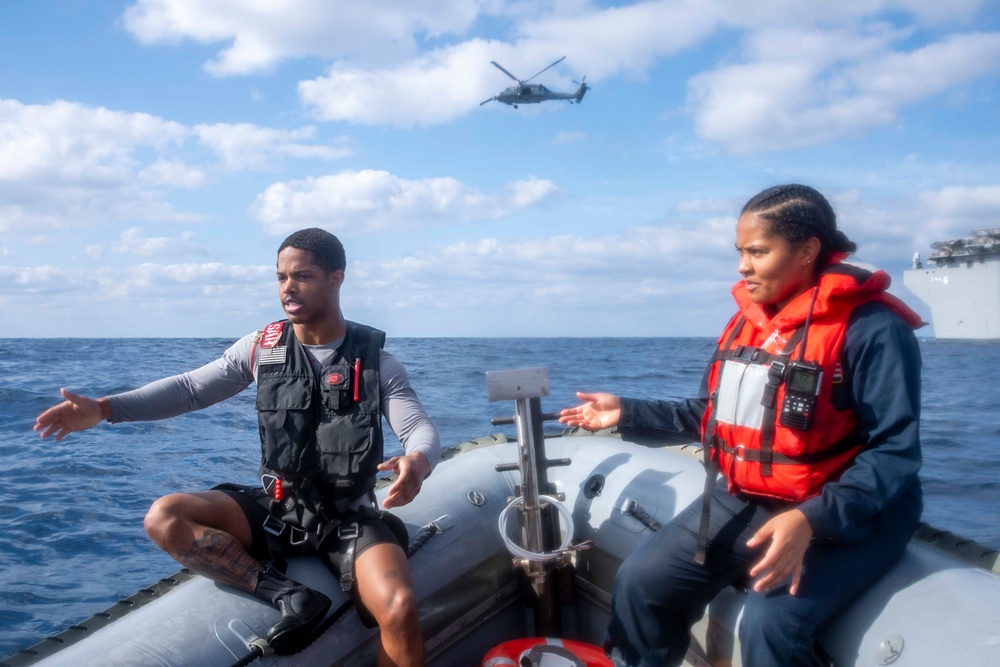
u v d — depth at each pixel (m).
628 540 2.56
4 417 10.78
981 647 1.57
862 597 1.87
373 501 2.32
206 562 2.09
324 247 2.28
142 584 4.39
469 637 2.61
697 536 2.01
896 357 1.74
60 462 7.36
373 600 2.04
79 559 4.79
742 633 1.85
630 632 2.06
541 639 2.37
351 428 2.21
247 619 2.09
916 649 1.67
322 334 2.32
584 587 2.72
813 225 1.86
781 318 1.90
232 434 8.88
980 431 9.95
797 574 1.69
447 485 2.79
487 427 8.78
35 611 4.01
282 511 2.25
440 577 2.50
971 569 1.85
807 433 1.84
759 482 1.93
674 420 2.22
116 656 1.93
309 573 2.24
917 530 2.06
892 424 1.72
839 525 1.68
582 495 2.80
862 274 1.85
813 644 1.84
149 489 6.42
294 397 2.23
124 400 2.27
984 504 5.95
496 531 2.70
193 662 1.97
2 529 5.35
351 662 2.20
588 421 2.30
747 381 1.94
